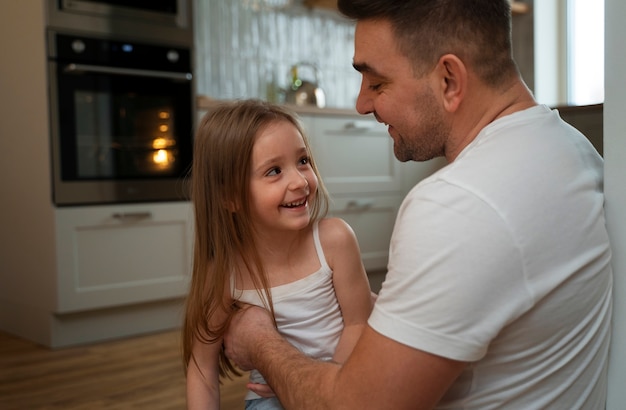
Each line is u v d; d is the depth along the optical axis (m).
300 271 1.21
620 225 0.90
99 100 2.95
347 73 4.53
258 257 1.19
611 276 0.90
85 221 2.89
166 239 3.12
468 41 0.87
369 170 3.90
